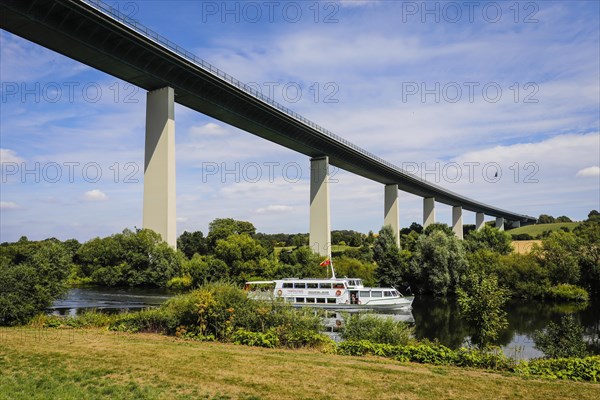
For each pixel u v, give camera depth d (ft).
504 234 328.90
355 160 388.78
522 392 51.11
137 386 46.65
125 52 193.67
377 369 58.08
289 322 81.25
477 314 79.61
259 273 235.40
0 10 149.79
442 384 52.60
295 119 297.33
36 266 108.58
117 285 229.86
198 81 231.30
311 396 46.26
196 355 61.31
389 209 461.78
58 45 177.06
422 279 245.65
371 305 152.46
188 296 86.74
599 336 126.72
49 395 42.55
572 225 650.43
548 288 211.82
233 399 44.47
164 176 221.87
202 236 359.05
